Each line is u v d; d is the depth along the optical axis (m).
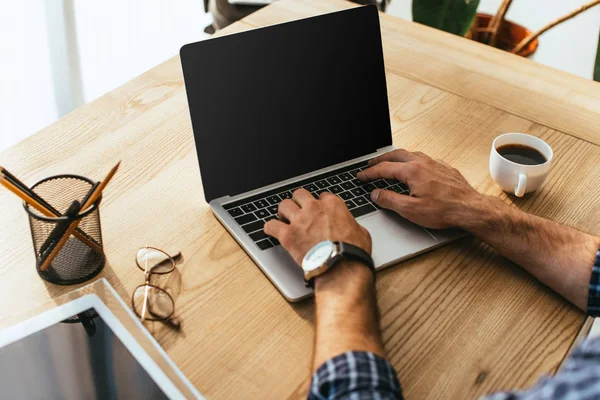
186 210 1.01
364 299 0.82
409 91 1.36
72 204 0.80
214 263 0.92
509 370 0.80
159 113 1.23
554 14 2.62
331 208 0.93
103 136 1.16
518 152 1.12
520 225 0.95
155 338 0.81
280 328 0.84
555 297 0.92
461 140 1.23
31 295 0.85
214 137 0.99
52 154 1.10
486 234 0.95
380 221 1.00
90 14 2.77
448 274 0.94
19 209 0.98
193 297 0.87
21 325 0.79
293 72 1.04
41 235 0.83
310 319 0.85
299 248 0.89
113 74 2.48
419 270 0.94
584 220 1.05
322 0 1.67
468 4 1.92
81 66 2.49
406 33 1.56
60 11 2.37
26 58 2.42
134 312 0.84
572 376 0.54
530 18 2.70
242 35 0.99
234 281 0.90
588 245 0.93
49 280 0.86
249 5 2.26
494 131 1.26
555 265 0.91
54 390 0.77
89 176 1.06
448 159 1.17
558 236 0.95
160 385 0.74
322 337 0.77
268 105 1.03
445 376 0.79
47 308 0.83
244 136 1.01
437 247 0.98
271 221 0.94
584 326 0.90
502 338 0.85
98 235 0.87
